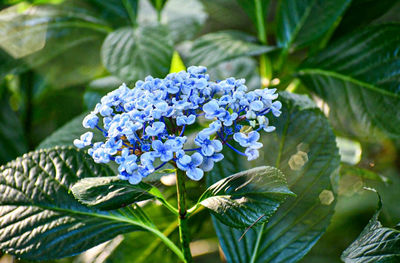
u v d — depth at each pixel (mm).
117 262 604
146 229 527
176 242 617
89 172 542
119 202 468
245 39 669
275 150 554
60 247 521
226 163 550
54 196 532
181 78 459
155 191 478
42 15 711
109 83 690
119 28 674
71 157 545
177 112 452
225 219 454
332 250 649
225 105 460
